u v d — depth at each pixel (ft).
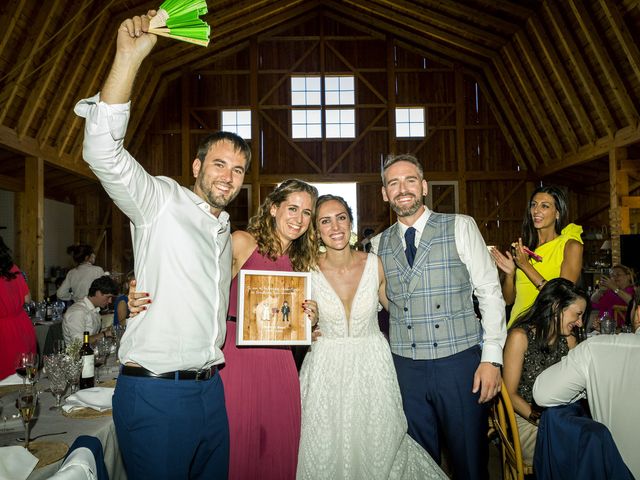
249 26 35.14
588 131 27.86
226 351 6.66
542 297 7.30
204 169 5.62
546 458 5.59
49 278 31.91
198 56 34.40
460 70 36.91
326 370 7.25
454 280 7.07
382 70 37.06
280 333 6.63
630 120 24.47
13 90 20.89
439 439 7.29
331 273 7.54
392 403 7.14
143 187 5.07
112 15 24.52
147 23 4.43
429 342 6.99
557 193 9.15
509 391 7.15
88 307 13.03
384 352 7.41
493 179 36.78
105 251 37.27
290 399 6.95
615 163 25.90
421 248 7.16
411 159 7.27
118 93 4.52
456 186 36.86
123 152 4.80
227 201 5.66
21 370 7.02
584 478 4.91
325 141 36.81
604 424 5.26
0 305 10.83
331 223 7.25
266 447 6.70
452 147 37.04
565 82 27.22
